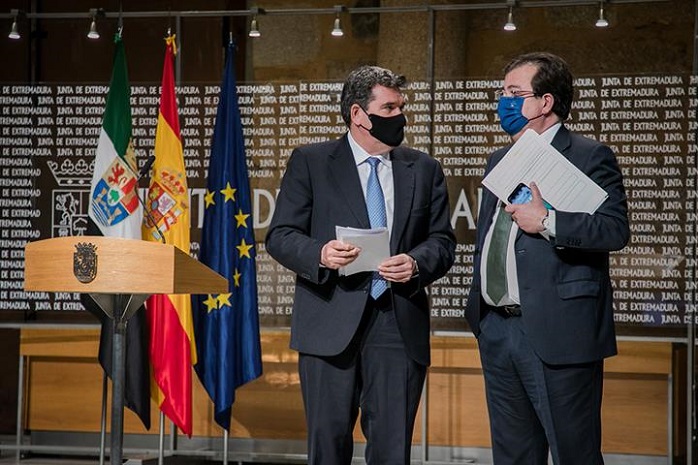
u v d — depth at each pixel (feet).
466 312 12.76
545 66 12.21
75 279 9.76
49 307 19.71
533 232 11.64
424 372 12.63
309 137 19.34
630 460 18.94
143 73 22.85
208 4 23.24
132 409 17.52
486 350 12.46
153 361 17.66
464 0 20.92
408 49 20.70
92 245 9.73
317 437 12.35
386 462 12.28
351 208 12.46
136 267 9.68
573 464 11.88
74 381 20.45
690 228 18.10
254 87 19.48
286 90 19.40
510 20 18.69
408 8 19.16
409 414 12.37
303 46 21.97
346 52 21.75
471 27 21.12
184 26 22.97
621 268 18.35
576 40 20.76
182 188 17.83
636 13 20.58
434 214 12.92
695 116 18.07
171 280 9.62
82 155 19.71
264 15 20.54
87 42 22.88
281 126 19.42
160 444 18.42
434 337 19.34
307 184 12.76
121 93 17.48
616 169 12.09
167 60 18.28
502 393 12.42
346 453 12.51
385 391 12.30
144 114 19.67
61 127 19.74
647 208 18.25
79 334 20.16
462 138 18.92
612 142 18.38
